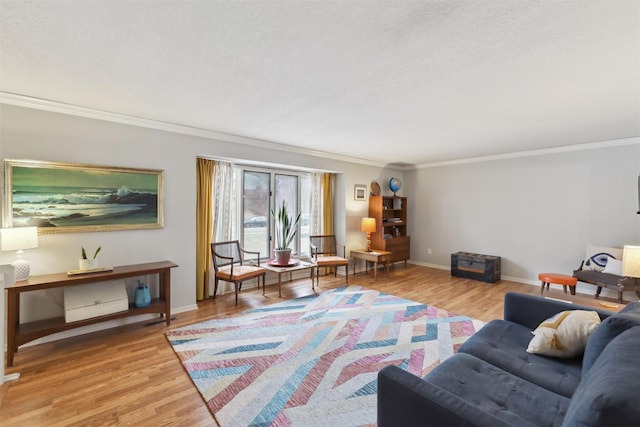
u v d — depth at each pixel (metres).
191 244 3.62
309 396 2.00
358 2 1.38
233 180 4.51
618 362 1.02
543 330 1.77
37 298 2.71
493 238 5.37
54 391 2.04
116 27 1.59
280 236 5.02
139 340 2.81
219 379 2.19
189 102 2.71
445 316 3.43
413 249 6.57
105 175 3.01
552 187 4.70
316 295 4.23
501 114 3.00
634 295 4.18
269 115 3.08
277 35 1.66
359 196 5.83
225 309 3.66
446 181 6.00
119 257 3.12
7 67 2.05
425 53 1.84
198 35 1.67
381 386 1.26
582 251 4.44
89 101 2.70
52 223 2.74
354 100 2.63
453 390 1.41
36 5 1.40
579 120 3.19
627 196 4.06
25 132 2.62
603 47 1.75
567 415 1.02
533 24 1.53
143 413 1.83
